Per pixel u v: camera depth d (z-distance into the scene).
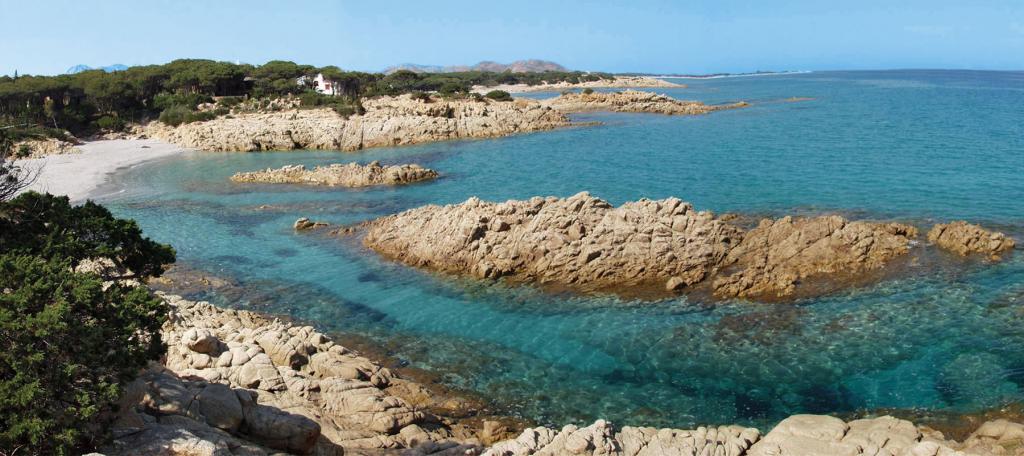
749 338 26.50
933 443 16.17
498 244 36.84
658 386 23.34
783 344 25.77
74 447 12.41
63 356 12.52
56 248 16.70
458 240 37.38
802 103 151.25
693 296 31.42
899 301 29.00
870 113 118.25
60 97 116.00
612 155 78.44
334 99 128.38
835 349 25.06
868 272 32.56
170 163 84.62
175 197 61.62
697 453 17.14
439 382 24.22
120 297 14.49
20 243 16.77
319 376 22.94
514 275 35.69
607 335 27.72
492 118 109.81
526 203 39.25
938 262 33.44
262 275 37.47
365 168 67.69
